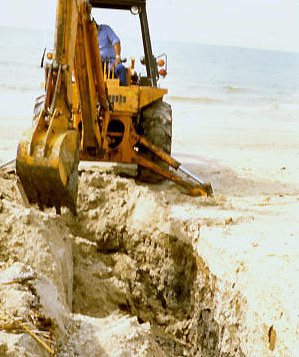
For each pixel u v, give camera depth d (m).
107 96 9.20
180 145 18.89
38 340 4.61
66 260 6.85
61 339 4.98
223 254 6.76
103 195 8.93
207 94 53.44
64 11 6.28
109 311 7.07
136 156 10.49
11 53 69.88
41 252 6.18
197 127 25.72
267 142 21.16
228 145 19.58
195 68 83.12
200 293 7.21
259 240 7.17
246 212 8.84
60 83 6.26
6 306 4.81
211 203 9.32
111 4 12.01
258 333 5.48
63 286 6.26
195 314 7.24
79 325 5.33
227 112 37.03
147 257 8.18
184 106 39.94
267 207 9.41
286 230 7.77
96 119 8.93
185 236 7.83
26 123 21.59
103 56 11.34
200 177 12.49
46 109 5.91
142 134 11.20
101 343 5.16
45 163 5.50
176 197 9.54
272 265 6.18
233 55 139.00
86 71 8.02
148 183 11.02
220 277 6.64
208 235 7.35
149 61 12.01
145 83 11.80
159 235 8.14
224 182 11.95
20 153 5.52
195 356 6.88
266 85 69.25
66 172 5.73
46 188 5.64
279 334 5.11
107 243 8.47
